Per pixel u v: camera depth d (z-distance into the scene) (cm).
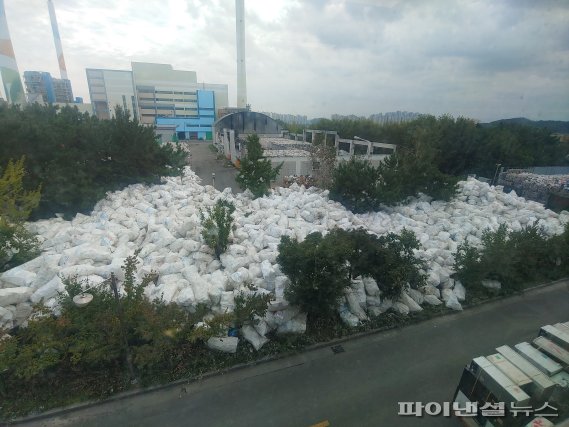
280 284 1042
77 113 2336
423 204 1853
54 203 1598
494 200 2006
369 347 984
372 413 770
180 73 8894
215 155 4678
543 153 3762
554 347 743
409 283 1120
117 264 1080
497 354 729
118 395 796
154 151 2148
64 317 783
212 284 1045
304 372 887
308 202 1823
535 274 1367
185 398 802
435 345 1002
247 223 1550
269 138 4728
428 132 3092
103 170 1881
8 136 1567
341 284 936
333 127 4897
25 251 1120
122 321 781
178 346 891
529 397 622
